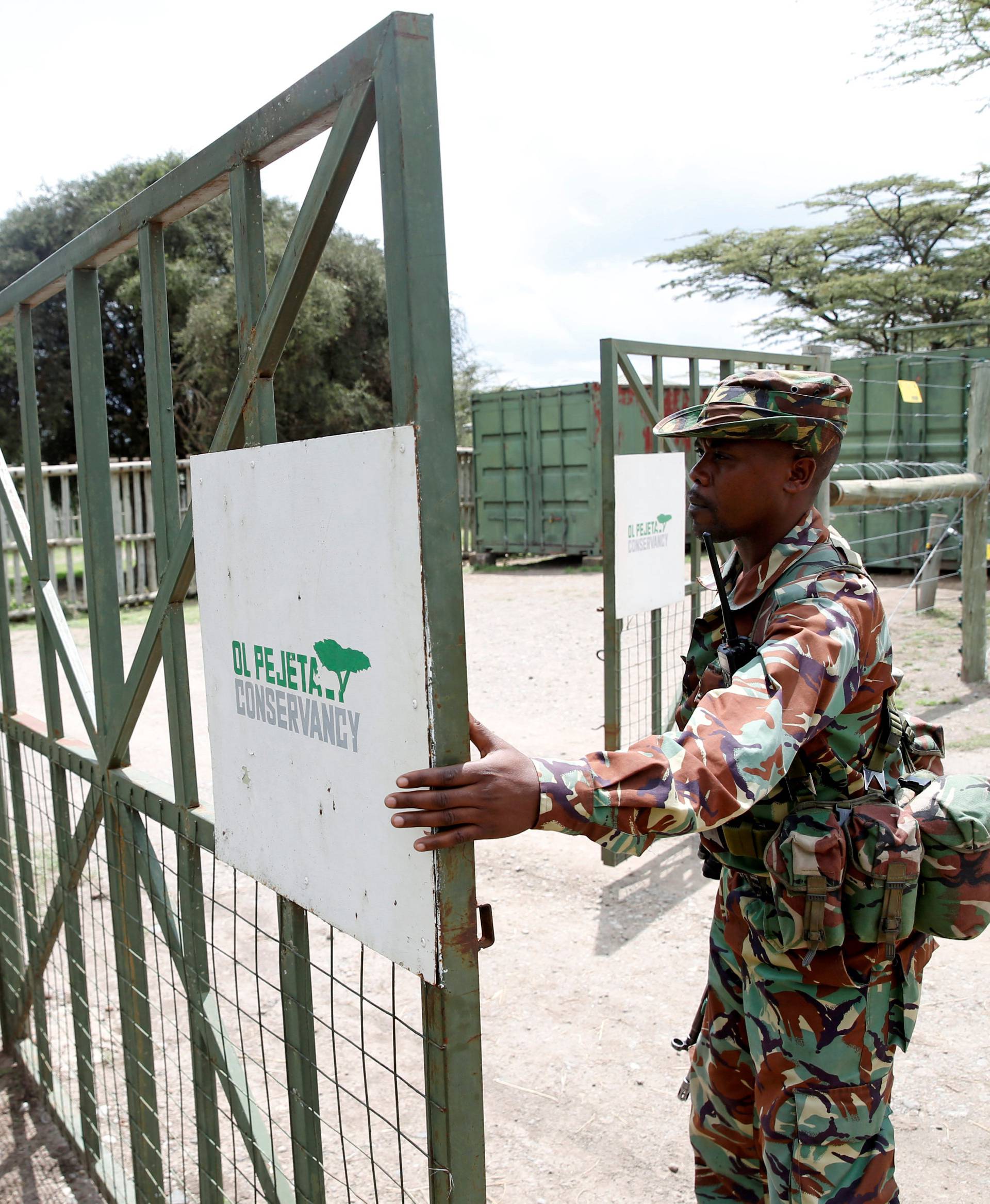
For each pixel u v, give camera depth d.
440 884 1.11
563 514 13.46
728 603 1.53
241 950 3.73
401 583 1.11
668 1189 2.39
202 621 1.57
